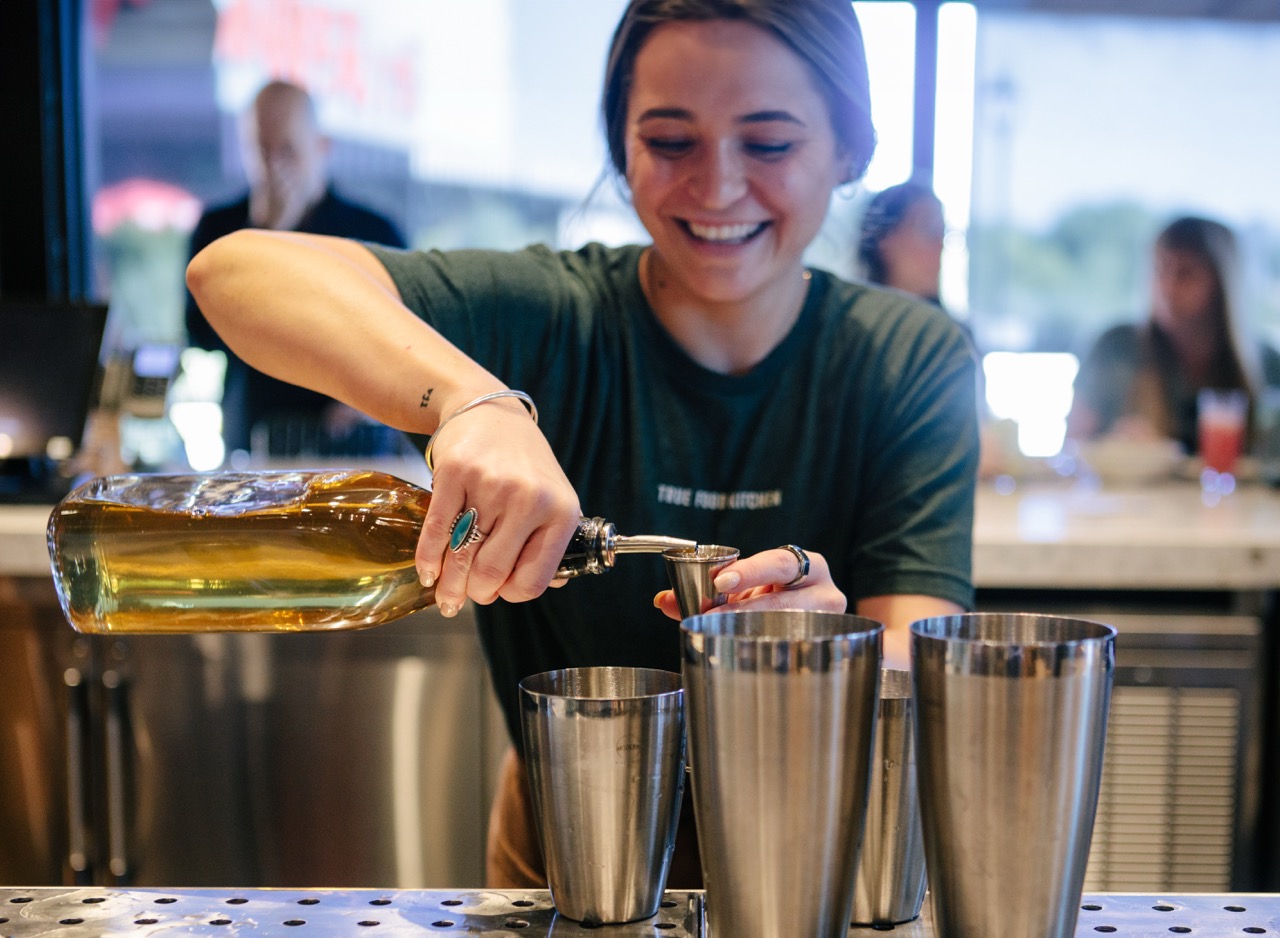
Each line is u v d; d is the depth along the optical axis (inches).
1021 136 171.6
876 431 44.0
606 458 44.3
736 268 39.3
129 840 84.9
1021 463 113.3
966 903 21.8
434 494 27.7
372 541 30.4
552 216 170.9
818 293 44.7
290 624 31.5
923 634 21.9
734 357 43.3
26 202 114.5
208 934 25.0
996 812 21.1
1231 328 143.3
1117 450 115.4
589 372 43.4
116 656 83.9
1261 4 166.7
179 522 30.1
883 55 129.4
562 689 26.5
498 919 25.8
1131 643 84.5
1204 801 85.4
